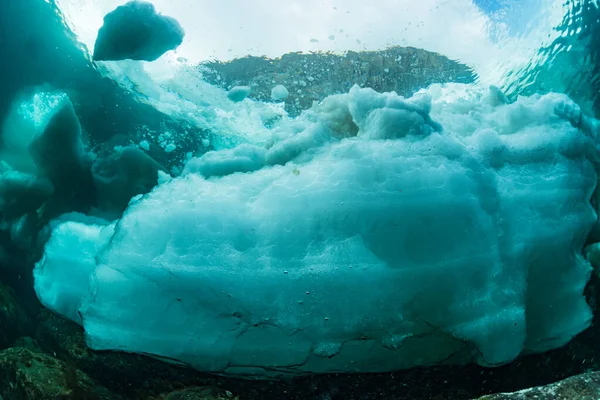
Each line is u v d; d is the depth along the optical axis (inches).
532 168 89.4
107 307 85.5
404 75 166.6
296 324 78.0
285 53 170.1
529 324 86.8
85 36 155.5
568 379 59.6
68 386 81.2
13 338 103.6
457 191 81.4
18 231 128.4
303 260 78.1
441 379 82.7
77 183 134.0
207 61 171.9
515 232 83.7
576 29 146.4
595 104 143.0
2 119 143.7
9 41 141.7
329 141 97.0
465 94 161.8
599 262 99.3
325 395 82.2
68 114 127.7
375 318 78.5
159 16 139.6
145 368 85.6
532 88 158.1
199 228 80.7
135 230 81.6
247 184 85.0
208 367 82.7
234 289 78.4
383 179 80.7
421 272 79.0
